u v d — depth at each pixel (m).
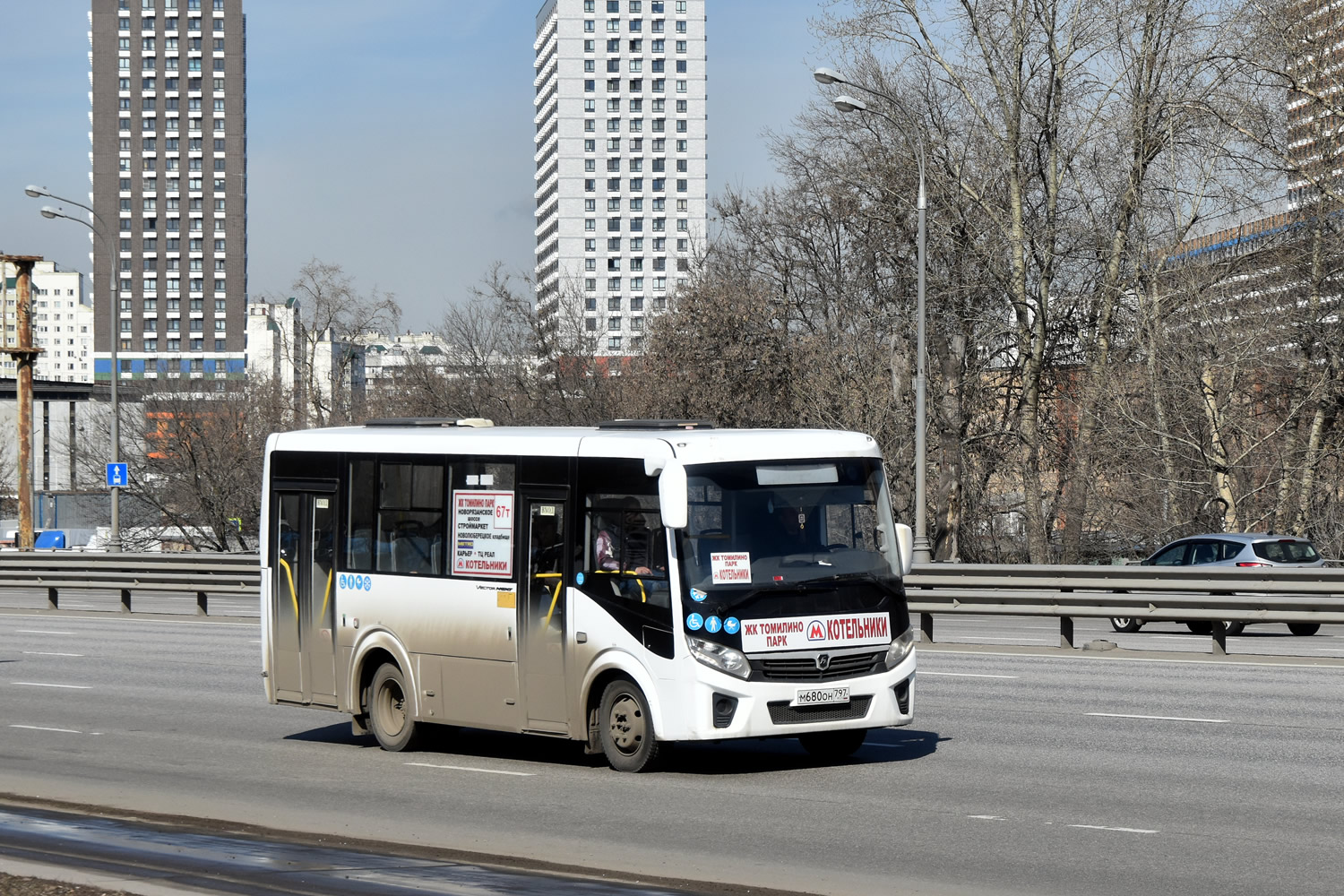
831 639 11.26
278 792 11.01
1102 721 13.59
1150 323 38.69
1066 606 20.17
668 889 7.57
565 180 190.75
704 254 48.50
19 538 47.72
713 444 11.33
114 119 184.88
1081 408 40.91
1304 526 38.47
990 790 10.35
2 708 16.19
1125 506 41.44
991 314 41.25
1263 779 10.59
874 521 11.75
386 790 11.05
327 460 13.74
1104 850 8.33
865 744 12.69
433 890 7.53
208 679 18.56
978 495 42.88
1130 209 39.44
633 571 11.34
